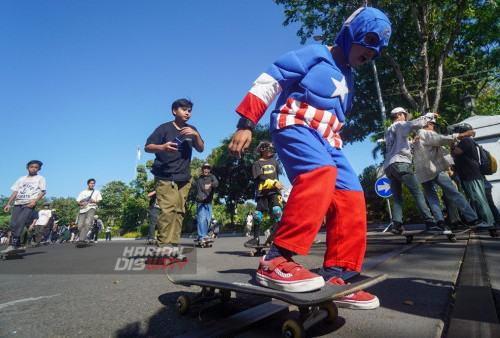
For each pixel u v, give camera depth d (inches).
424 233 245.6
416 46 634.8
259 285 53.7
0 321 57.5
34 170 239.0
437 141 169.5
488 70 648.4
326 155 57.6
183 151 137.7
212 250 210.1
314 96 61.3
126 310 62.1
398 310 56.1
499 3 589.3
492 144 281.9
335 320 53.5
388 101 767.7
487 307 52.7
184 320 54.9
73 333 50.0
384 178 323.3
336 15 650.2
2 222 3329.2
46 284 98.3
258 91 59.4
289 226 52.8
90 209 348.5
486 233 207.8
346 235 60.6
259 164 177.2
